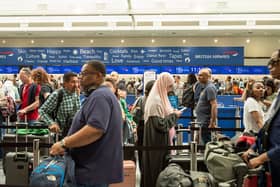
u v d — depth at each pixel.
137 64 16.06
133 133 5.05
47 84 4.91
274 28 11.95
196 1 8.70
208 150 2.85
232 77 15.62
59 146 2.01
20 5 9.02
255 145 2.46
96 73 2.20
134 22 11.40
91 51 16.19
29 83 5.09
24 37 16.16
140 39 16.08
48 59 16.14
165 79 3.60
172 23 11.77
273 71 2.21
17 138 4.60
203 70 4.75
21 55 16.19
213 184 2.67
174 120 3.61
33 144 3.51
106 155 2.09
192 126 4.66
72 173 2.10
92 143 2.08
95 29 12.71
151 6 8.77
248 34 15.06
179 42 15.98
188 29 12.52
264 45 15.81
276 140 2.10
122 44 16.16
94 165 2.07
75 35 15.52
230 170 2.60
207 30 13.29
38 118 4.90
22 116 4.98
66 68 16.19
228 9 8.84
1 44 16.22
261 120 3.78
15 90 6.78
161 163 3.56
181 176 2.78
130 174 3.87
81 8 8.98
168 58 15.98
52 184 2.19
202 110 4.68
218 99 8.75
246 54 15.91
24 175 3.89
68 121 3.68
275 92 4.96
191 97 6.26
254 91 3.93
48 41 16.28
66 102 3.67
